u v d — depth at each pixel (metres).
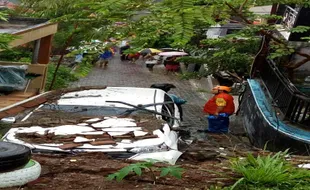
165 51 22.47
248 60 14.61
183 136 7.74
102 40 8.63
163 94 8.54
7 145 3.72
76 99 7.84
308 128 9.15
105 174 4.23
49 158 4.93
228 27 14.70
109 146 5.77
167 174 4.20
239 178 4.12
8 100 10.71
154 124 6.65
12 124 6.72
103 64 27.78
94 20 7.67
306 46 11.88
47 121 6.69
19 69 11.27
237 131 12.05
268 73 11.68
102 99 7.83
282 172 4.11
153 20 5.62
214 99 11.88
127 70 28.14
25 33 10.88
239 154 6.02
